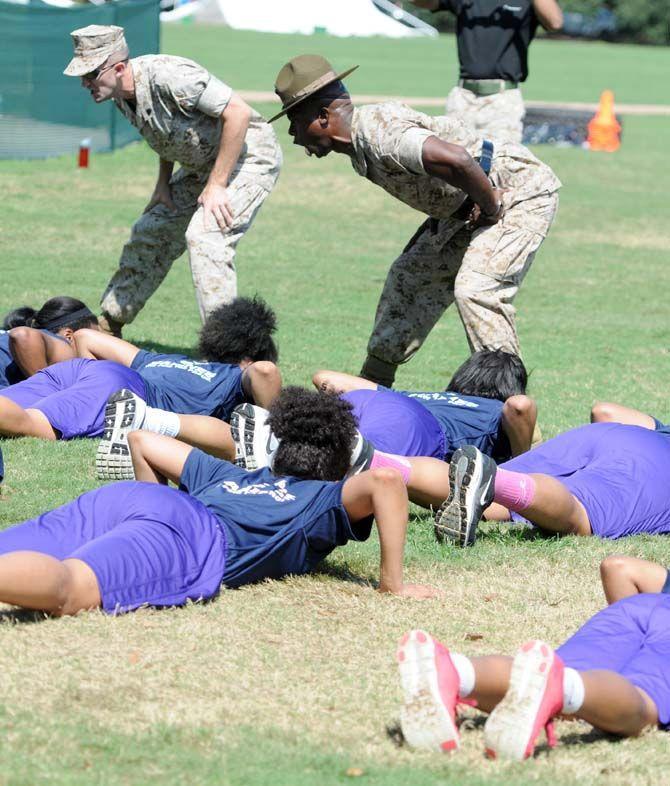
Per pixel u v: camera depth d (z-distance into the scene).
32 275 24.20
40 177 35.44
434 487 11.34
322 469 9.96
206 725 7.21
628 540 11.38
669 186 42.81
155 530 9.01
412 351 16.31
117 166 38.00
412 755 6.98
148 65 16.47
